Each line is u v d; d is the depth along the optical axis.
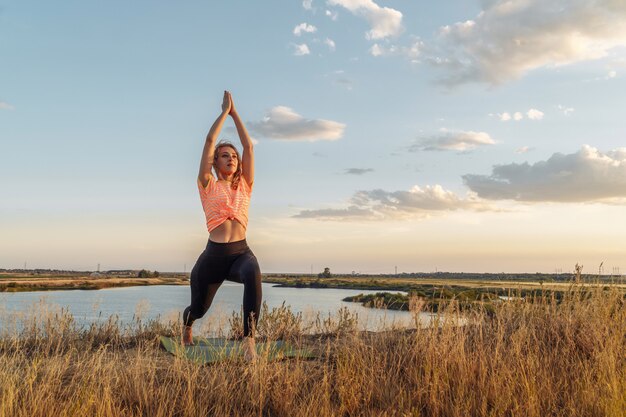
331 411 3.90
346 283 99.12
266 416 4.04
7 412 3.59
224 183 5.61
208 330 7.14
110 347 6.17
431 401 4.07
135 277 145.00
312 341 6.57
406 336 5.67
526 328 5.69
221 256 5.45
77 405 3.66
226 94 5.65
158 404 3.96
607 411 3.75
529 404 3.88
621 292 6.41
